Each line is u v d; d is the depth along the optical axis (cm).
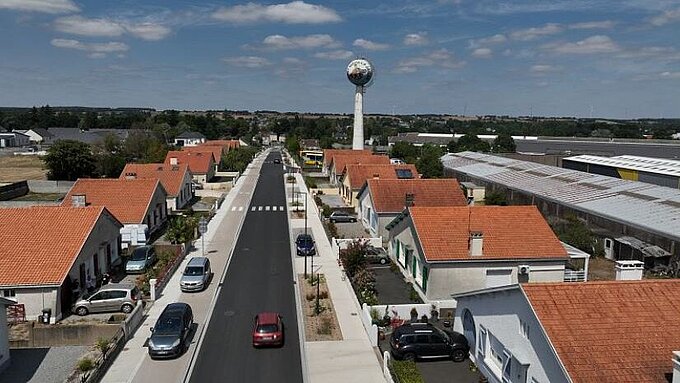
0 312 2569
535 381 1902
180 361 2652
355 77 10819
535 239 3534
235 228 5697
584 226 4944
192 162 9425
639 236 4428
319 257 4547
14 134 16100
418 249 3600
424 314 3177
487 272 3403
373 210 5328
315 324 3105
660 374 1634
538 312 1844
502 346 2211
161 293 3628
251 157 13812
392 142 18100
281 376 2525
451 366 2573
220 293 3653
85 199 4869
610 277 4050
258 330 2823
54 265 3288
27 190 8275
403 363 2456
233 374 2538
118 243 4403
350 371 2547
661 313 1848
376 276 4053
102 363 2539
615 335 1762
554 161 10738
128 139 11994
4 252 3359
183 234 4900
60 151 8644
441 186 5450
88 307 3281
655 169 7569
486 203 6394
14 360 2716
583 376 1622
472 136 14150
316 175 10969
